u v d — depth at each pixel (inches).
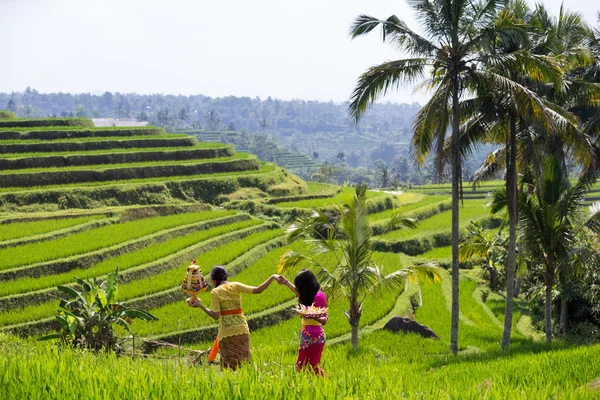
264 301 1451.8
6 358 285.4
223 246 2020.2
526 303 1673.2
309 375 268.1
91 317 672.4
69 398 231.8
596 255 1125.7
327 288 933.2
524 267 1095.0
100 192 2753.4
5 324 1237.7
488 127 1024.9
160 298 1432.1
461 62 916.6
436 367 700.0
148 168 3100.4
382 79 900.6
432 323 1406.3
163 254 1785.2
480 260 2075.5
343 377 272.4
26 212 2527.1
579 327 1253.7
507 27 866.1
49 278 1499.8
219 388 242.2
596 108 1175.0
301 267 1753.2
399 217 943.0
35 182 2790.4
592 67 1214.9
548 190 1007.0
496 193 1174.3
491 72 903.7
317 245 921.5
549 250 1035.9
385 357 957.2
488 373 486.9
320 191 3297.2
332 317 1375.5
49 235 1924.2
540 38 999.0
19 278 1509.6
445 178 999.0
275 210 2714.1
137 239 1937.7
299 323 1357.0
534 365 498.0
